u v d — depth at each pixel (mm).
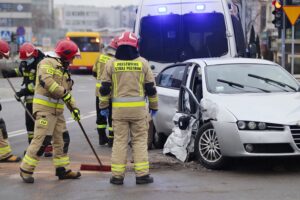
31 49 10836
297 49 40719
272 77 10789
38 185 8672
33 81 11000
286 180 8820
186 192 8141
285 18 25234
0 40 10383
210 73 10688
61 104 8852
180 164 10125
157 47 15445
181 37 15250
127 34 8586
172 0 15320
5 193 8211
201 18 15156
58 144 8992
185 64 11734
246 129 8984
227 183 8664
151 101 8695
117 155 8633
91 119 18375
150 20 15500
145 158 8672
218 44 15109
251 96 9891
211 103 9711
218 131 9273
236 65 11000
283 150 8984
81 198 7887
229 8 15312
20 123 17125
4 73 11055
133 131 8680
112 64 8508
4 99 25516
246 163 10156
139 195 7996
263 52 42938
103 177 9195
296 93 10258
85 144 13148
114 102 8547
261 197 7824
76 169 9914
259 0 42031
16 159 10711
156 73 15445
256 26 41406
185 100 11008
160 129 12156
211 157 9695
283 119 9000
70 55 8727
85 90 32562
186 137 10438
